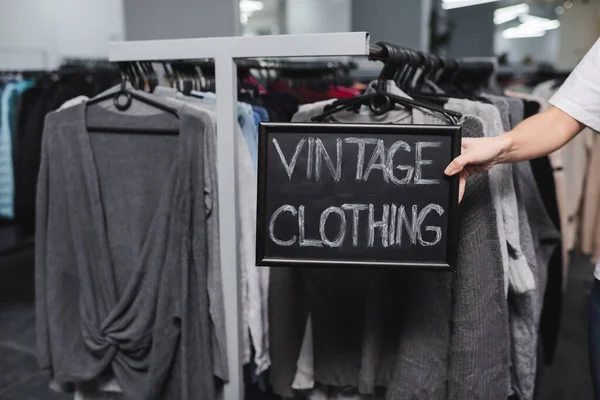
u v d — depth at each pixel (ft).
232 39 3.60
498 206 3.58
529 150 3.34
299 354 4.12
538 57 46.65
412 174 3.09
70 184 3.89
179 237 3.67
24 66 14.70
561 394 7.43
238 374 3.98
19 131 9.20
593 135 8.63
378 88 3.81
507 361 3.58
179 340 3.80
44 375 7.96
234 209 3.81
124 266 3.95
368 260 3.14
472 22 27.76
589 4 33.32
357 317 3.96
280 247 3.17
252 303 4.07
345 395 4.32
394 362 3.88
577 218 8.99
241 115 4.45
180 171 3.63
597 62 3.25
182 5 7.89
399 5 17.10
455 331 3.48
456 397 3.50
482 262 3.42
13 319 9.90
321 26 17.85
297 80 7.53
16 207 9.16
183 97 4.25
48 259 3.99
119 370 3.99
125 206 3.89
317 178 3.13
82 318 3.99
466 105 3.87
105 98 3.91
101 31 17.46
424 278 3.59
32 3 14.87
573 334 9.30
